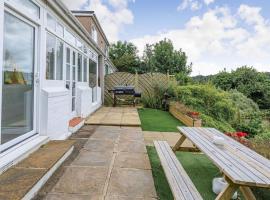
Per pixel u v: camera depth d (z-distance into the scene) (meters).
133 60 38.72
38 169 3.28
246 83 23.28
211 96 11.26
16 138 3.81
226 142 3.64
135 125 7.59
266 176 2.28
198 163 4.55
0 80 3.19
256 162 2.69
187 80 15.48
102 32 18.23
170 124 8.37
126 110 11.34
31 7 4.20
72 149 4.76
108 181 3.40
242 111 14.48
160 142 4.45
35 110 4.50
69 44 6.85
